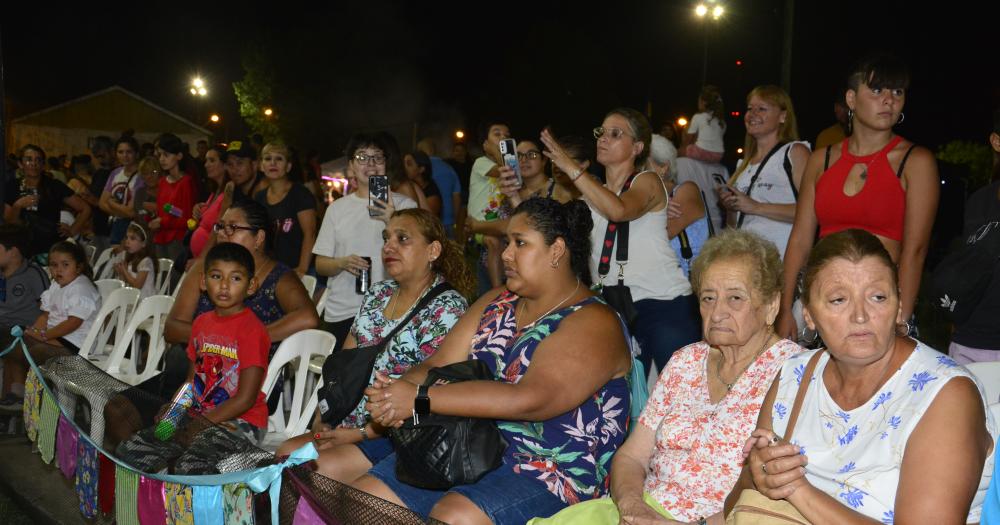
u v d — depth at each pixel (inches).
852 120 160.6
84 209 430.0
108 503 143.1
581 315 132.9
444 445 122.5
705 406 120.3
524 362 132.8
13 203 421.7
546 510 124.5
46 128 1197.1
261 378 179.3
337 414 161.5
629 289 181.6
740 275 116.8
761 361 116.6
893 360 96.0
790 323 168.4
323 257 234.1
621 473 122.7
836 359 97.0
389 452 156.4
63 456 162.9
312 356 217.2
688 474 117.5
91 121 1218.6
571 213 139.2
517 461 127.3
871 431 95.0
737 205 192.1
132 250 323.0
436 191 391.2
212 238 297.3
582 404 130.8
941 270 151.6
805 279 99.0
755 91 203.9
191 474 117.9
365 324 174.1
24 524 187.9
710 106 284.0
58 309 254.7
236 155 318.7
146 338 305.9
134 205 412.5
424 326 164.2
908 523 89.4
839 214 160.4
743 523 97.3
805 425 101.2
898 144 155.8
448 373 128.6
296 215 278.8
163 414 126.7
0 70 314.0
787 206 191.5
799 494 92.8
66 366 163.3
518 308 144.3
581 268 140.3
